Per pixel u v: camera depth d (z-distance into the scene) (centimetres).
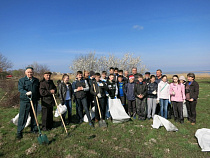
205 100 1016
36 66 1487
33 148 400
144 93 620
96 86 596
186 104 591
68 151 386
